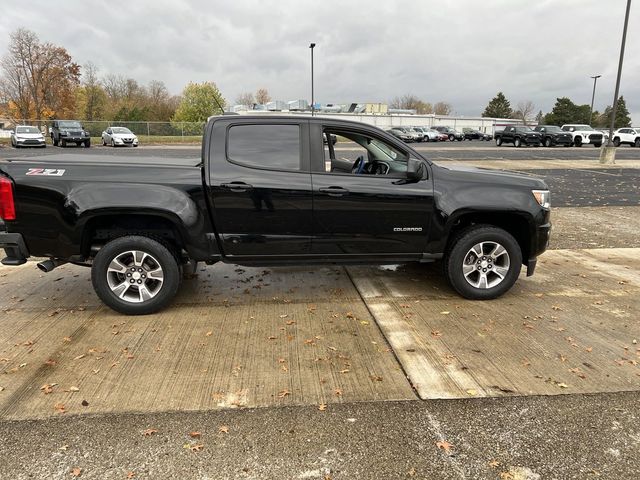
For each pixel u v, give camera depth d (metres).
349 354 3.74
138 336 4.04
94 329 4.17
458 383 3.33
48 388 3.22
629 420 2.94
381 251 4.73
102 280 4.36
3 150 30.39
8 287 5.24
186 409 3.02
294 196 4.45
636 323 4.37
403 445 2.71
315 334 4.10
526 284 5.44
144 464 2.55
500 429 2.85
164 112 69.56
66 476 2.46
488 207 4.67
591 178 16.42
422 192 4.62
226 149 4.44
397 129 54.72
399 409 3.04
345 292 5.15
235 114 4.57
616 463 2.58
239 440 2.74
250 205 4.41
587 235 7.98
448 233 4.73
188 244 4.40
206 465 2.54
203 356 3.70
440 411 3.02
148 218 4.50
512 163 22.14
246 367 3.54
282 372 3.47
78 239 4.25
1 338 3.98
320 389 3.25
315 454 2.63
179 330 4.16
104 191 4.21
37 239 4.25
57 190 4.18
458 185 4.70
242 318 4.43
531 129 38.62
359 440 2.75
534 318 4.46
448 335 4.08
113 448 2.66
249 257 4.59
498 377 3.41
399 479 2.46
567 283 5.48
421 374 3.45
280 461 2.58
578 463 2.58
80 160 4.47
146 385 3.28
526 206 4.73
